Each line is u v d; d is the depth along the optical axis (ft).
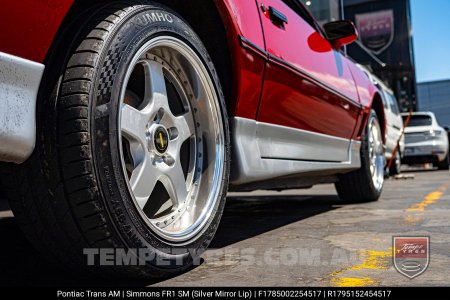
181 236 5.34
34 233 4.78
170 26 5.51
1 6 3.76
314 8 37.47
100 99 4.51
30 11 3.97
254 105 7.15
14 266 5.92
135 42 4.94
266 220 10.37
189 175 6.02
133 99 5.45
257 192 19.79
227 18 6.40
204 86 6.08
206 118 6.15
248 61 6.81
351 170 12.60
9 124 3.84
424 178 28.09
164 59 5.74
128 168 5.13
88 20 4.87
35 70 4.04
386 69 77.25
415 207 11.78
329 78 10.36
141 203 5.08
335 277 5.27
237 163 6.72
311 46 9.75
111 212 4.45
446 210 10.97
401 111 84.89
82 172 4.33
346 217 10.33
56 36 4.81
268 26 7.75
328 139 10.37
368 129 13.26
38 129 4.43
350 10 90.02
